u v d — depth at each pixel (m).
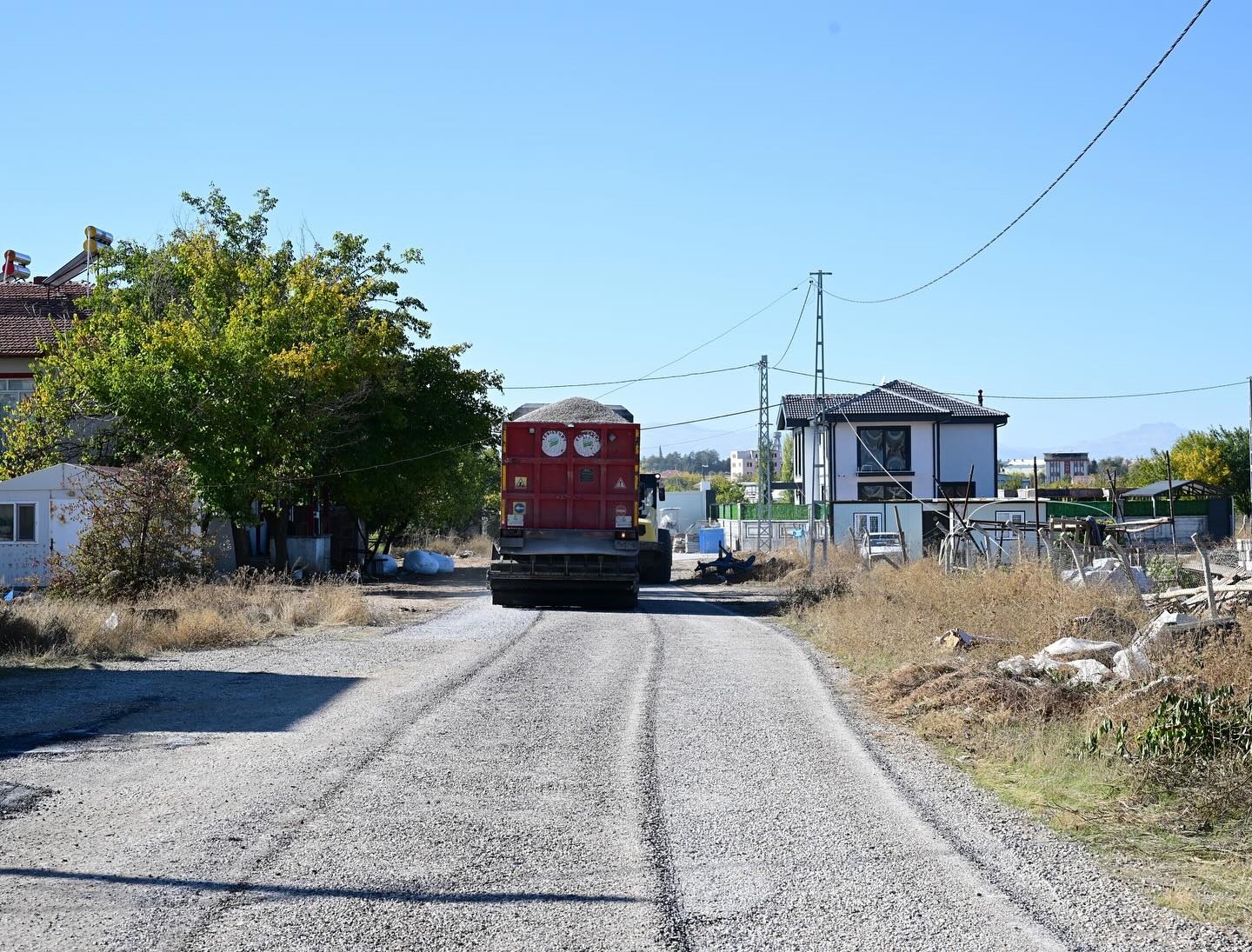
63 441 34.53
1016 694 11.30
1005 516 44.34
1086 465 132.50
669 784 8.61
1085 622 15.45
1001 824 7.58
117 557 22.27
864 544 41.59
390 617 22.38
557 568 24.52
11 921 5.58
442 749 9.74
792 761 9.48
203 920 5.62
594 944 5.38
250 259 37.03
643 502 36.72
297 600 22.97
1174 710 8.94
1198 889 6.27
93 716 11.38
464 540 71.25
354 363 33.25
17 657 15.42
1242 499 67.44
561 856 6.76
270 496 32.28
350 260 38.41
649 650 17.02
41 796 8.06
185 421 30.48
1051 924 5.69
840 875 6.46
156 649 16.95
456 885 6.20
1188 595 17.58
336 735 10.36
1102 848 7.05
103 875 6.29
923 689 12.26
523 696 12.58
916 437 57.75
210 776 8.72
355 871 6.42
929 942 5.45
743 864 6.65
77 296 44.16
